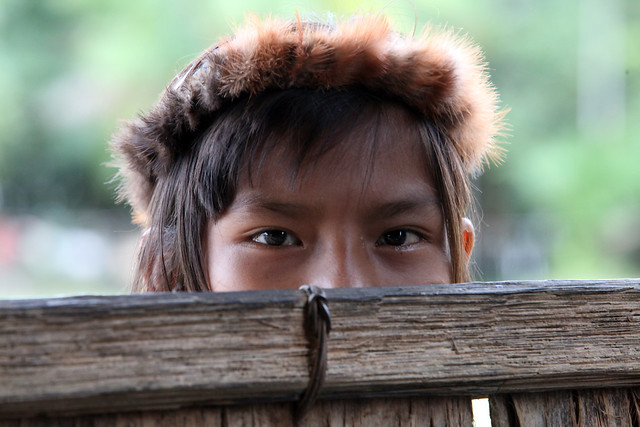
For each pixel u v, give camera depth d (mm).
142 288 1988
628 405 1046
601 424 1032
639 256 12312
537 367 956
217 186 1603
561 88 13172
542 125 12875
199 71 1697
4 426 816
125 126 1899
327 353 880
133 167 1927
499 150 1989
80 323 801
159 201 1830
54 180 12922
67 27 11875
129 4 11219
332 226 1553
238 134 1577
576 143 12500
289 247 1575
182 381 826
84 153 11977
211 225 1663
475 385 946
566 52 13250
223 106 1634
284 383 860
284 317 868
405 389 923
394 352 906
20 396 778
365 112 1582
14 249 12914
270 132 1553
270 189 1550
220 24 10266
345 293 899
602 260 12008
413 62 1576
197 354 835
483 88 1787
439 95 1625
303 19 1771
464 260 1838
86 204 13289
